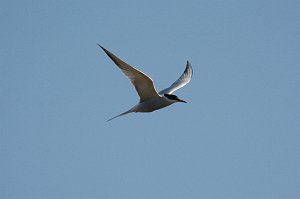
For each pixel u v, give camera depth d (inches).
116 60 558.9
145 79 582.9
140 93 611.2
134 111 628.7
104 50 547.5
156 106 629.9
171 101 637.9
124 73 577.0
